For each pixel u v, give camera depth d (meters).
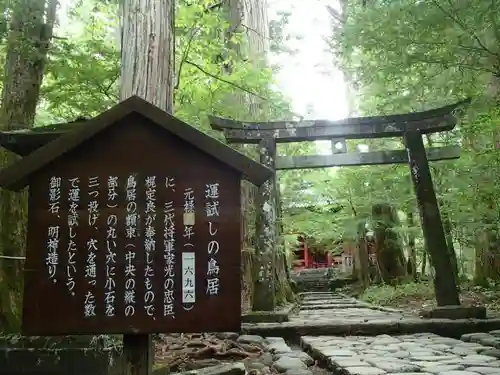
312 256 36.19
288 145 15.88
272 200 9.48
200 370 4.69
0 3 6.54
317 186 20.44
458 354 5.59
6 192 5.35
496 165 10.16
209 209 3.40
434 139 14.42
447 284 8.67
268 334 7.96
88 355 4.42
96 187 3.45
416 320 8.04
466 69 8.52
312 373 5.18
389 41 7.61
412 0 7.24
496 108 8.78
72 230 3.40
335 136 9.70
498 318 8.12
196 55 9.50
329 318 9.79
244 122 9.75
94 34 10.01
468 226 12.44
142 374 3.31
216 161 3.46
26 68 6.52
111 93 8.94
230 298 3.27
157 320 3.26
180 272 3.31
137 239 3.37
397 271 20.06
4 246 5.23
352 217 19.44
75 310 3.29
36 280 3.33
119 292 3.31
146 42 6.88
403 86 9.50
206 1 10.02
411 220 18.52
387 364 4.95
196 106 9.62
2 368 4.45
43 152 3.42
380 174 15.70
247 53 13.13
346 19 10.10
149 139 3.51
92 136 3.47
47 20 7.25
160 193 3.43
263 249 9.23
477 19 6.86
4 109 6.38
